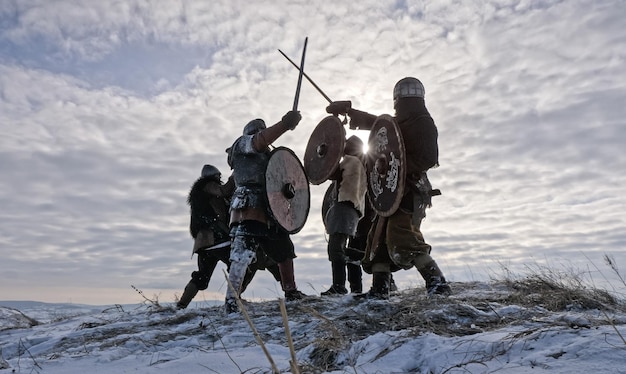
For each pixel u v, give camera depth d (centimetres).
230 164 532
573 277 466
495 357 265
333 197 586
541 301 437
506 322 355
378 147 471
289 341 140
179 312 549
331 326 335
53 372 346
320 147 541
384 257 471
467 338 294
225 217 647
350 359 296
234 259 503
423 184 461
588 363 234
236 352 344
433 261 450
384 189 459
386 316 398
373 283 475
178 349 382
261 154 522
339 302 471
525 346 269
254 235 505
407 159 455
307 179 552
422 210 459
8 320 719
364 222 618
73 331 529
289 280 533
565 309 415
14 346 488
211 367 312
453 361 270
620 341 249
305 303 489
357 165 584
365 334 362
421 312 380
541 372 233
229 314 485
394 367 283
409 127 456
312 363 310
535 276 502
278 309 484
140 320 552
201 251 636
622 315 361
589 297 432
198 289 632
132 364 350
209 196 646
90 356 381
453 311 380
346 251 602
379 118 475
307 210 547
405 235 453
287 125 504
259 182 511
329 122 538
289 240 529
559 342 266
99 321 597
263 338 391
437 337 305
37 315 780
